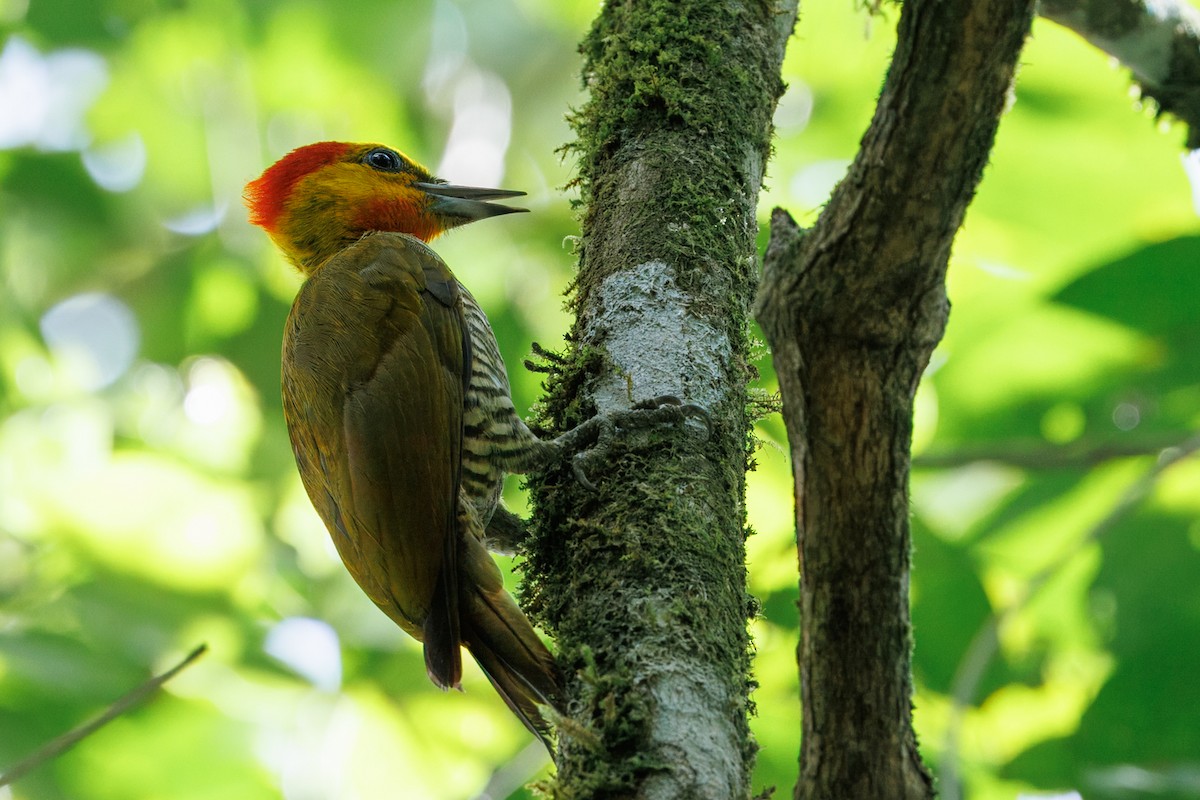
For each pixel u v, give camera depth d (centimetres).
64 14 1745
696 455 641
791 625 980
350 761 1405
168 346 1767
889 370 482
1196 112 994
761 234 1220
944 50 445
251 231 1762
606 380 681
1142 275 1035
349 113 1789
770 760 980
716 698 552
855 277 473
